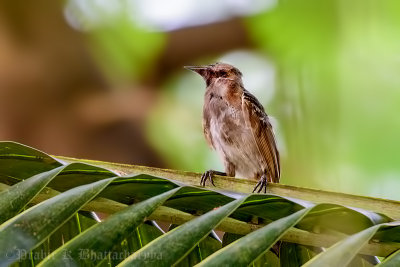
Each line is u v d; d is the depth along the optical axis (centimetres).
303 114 1276
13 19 1323
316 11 1298
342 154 1242
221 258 340
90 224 446
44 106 1337
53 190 442
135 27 1366
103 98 1353
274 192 476
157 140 1339
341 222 412
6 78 1324
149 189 422
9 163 442
